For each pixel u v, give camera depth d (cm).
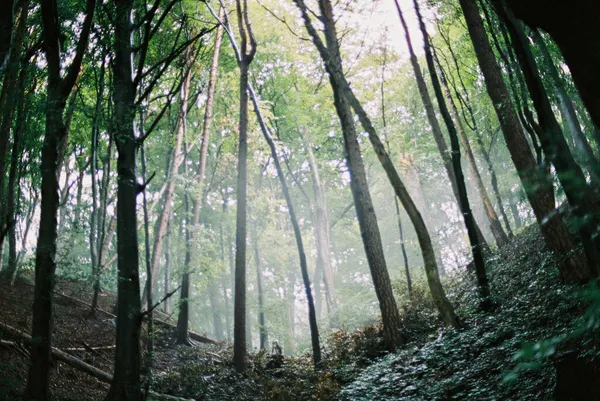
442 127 3008
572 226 160
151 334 1479
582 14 208
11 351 1035
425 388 1014
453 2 1902
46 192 753
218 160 2873
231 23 2586
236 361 1527
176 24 1975
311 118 3103
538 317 1017
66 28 1013
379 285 1548
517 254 1645
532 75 426
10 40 589
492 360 968
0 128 973
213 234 2111
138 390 827
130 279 852
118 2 938
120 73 916
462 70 2370
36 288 727
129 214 873
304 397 1243
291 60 2931
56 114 771
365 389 1165
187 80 2161
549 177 155
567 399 573
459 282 1941
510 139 1226
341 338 1745
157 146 2633
